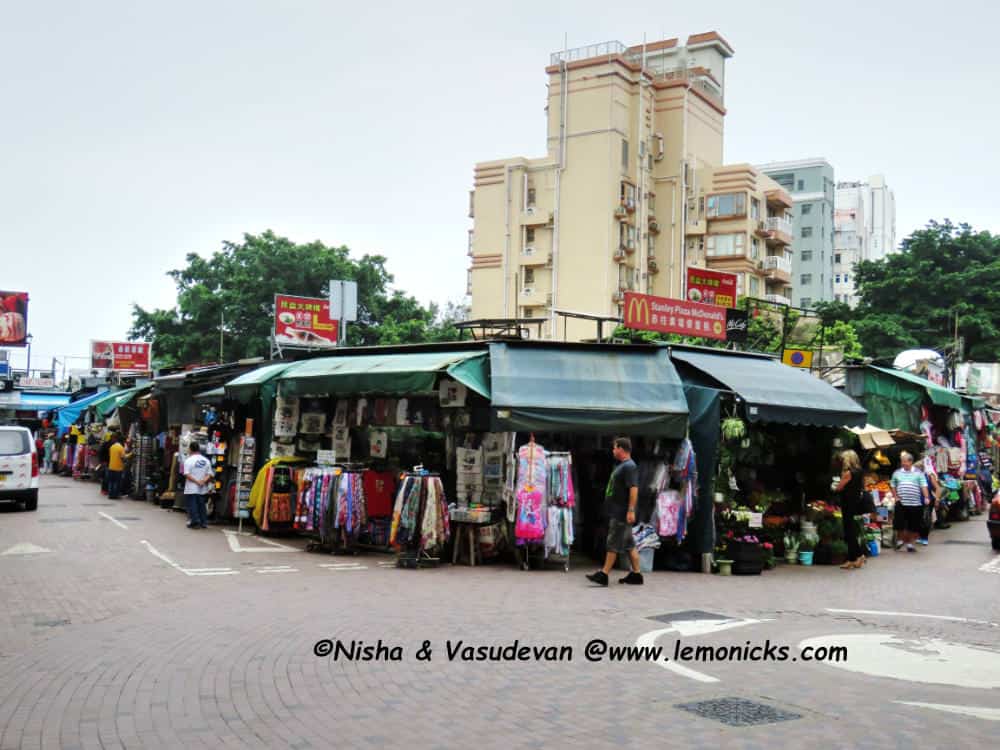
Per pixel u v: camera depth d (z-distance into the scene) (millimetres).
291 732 5609
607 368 14180
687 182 56344
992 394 34062
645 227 54500
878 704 6359
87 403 35062
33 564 12656
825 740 5516
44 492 26281
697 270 26312
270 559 13578
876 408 21672
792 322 26547
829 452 16297
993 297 50500
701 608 10227
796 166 86250
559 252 53250
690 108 56625
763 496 15477
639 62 60969
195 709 6070
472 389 13570
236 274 53438
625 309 20656
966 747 5422
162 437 23578
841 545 15211
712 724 5816
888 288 54094
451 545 13875
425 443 15891
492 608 9859
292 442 17031
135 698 6309
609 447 14734
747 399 13867
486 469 14008
